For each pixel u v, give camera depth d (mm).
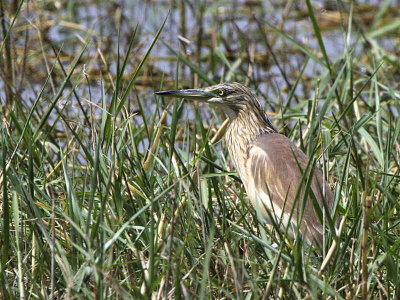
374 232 9211
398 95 12844
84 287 7785
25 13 18906
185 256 8750
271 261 8367
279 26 19641
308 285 7988
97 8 20375
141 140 12297
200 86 16109
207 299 7980
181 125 13344
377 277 8445
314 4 21547
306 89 17109
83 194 9250
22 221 8914
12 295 7895
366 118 10906
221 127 12281
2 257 8383
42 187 10109
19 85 15234
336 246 8078
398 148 11164
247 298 8094
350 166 11594
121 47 18578
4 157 8523
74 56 18203
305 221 9820
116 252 8750
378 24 20641
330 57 18812
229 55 18703
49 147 12078
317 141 10570
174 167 9938
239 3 21500
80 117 13867
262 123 11805
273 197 10469
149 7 20672
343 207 9758
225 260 8844
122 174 9375
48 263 8359
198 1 19297
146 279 7828
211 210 9266
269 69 17953
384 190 9250
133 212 9141
